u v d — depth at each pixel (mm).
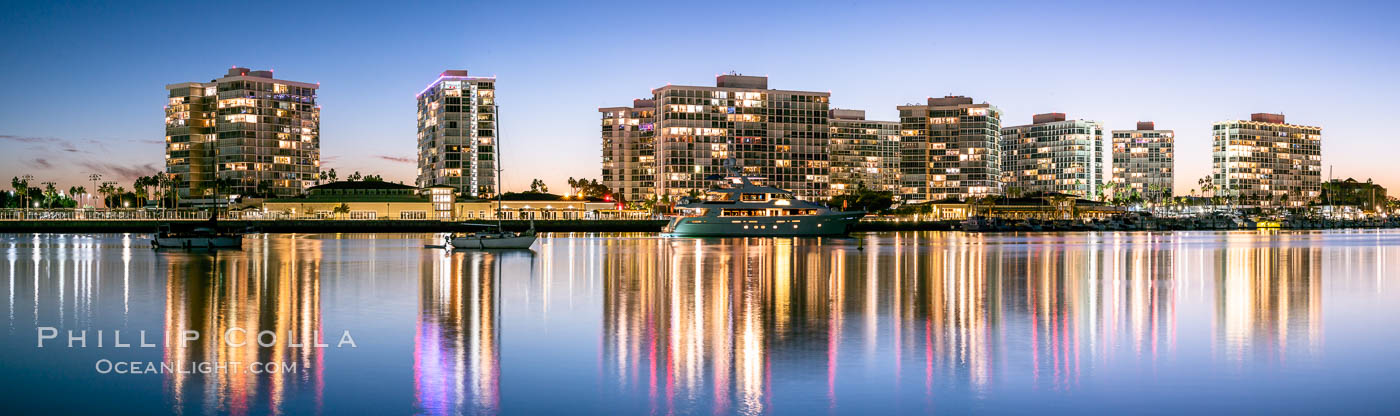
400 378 26094
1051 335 33438
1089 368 27312
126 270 66812
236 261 79250
